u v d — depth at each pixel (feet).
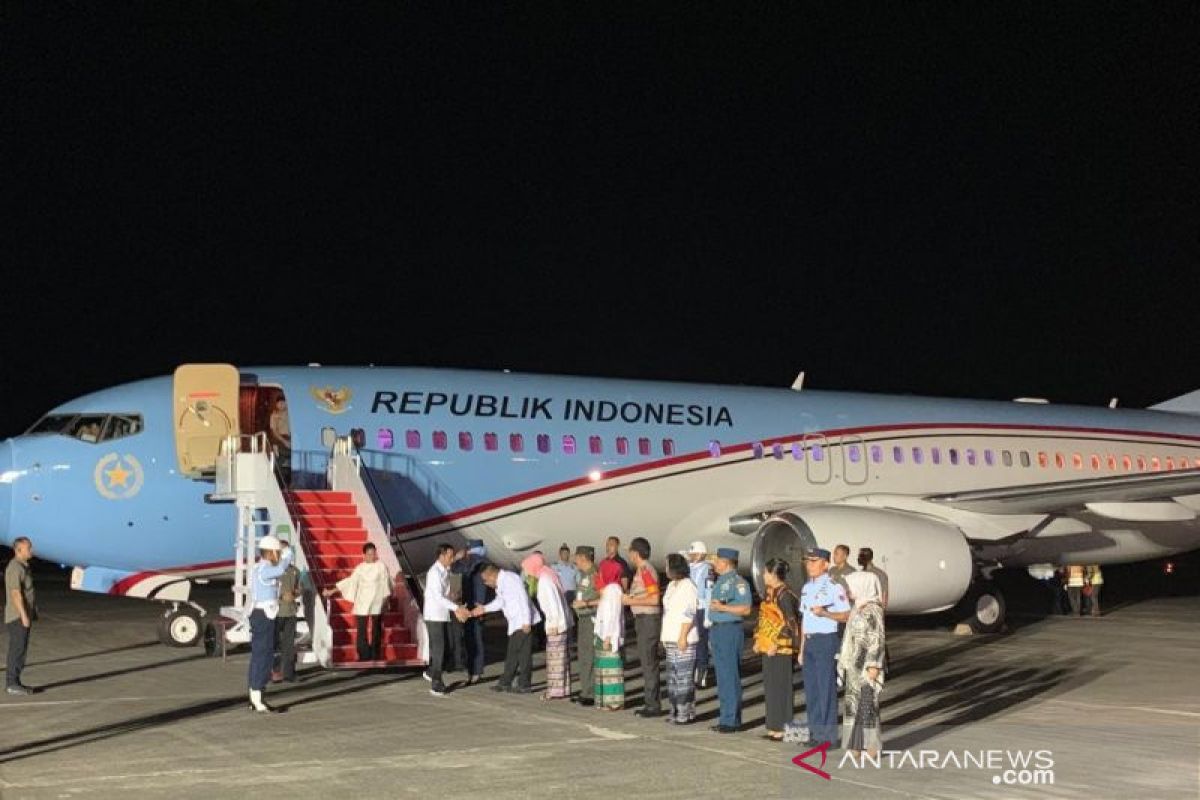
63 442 60.44
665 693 48.16
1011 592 117.80
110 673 53.83
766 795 30.55
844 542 59.88
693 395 72.33
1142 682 51.65
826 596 36.76
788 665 37.70
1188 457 85.56
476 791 30.86
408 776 32.58
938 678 52.90
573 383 69.77
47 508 59.52
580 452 67.05
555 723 40.98
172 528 60.44
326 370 65.16
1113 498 69.15
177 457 60.08
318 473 61.36
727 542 70.95
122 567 61.77
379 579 50.11
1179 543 85.66
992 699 46.83
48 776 32.55
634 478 68.03
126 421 61.05
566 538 67.21
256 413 64.44
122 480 59.98
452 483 63.87
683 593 40.37
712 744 37.24
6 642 67.87
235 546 57.57
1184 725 40.86
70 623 80.64
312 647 51.98
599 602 43.93
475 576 53.31
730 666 39.17
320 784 31.60
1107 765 34.22
